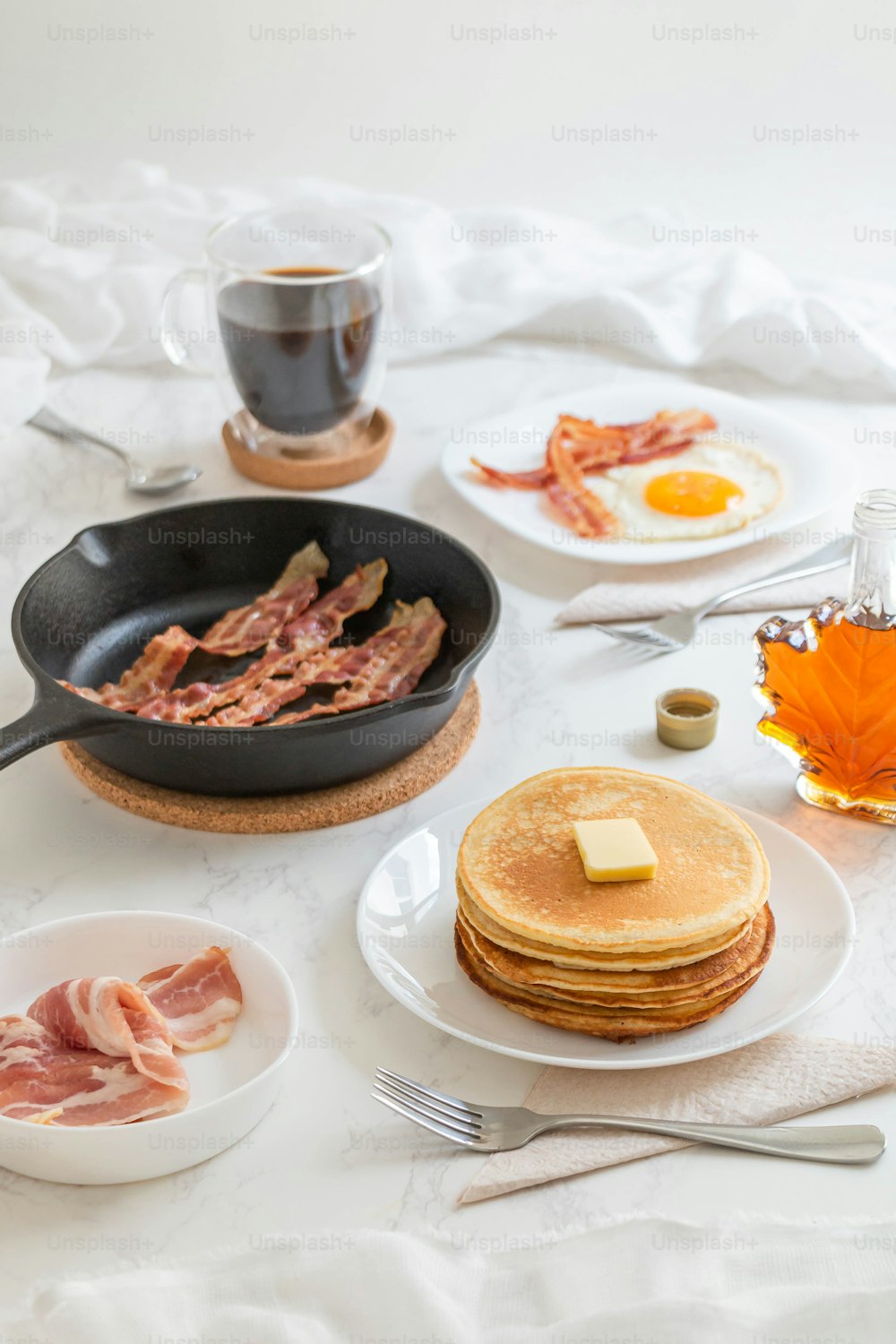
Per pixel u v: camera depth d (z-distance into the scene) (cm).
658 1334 92
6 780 118
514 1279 97
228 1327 93
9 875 112
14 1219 99
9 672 125
